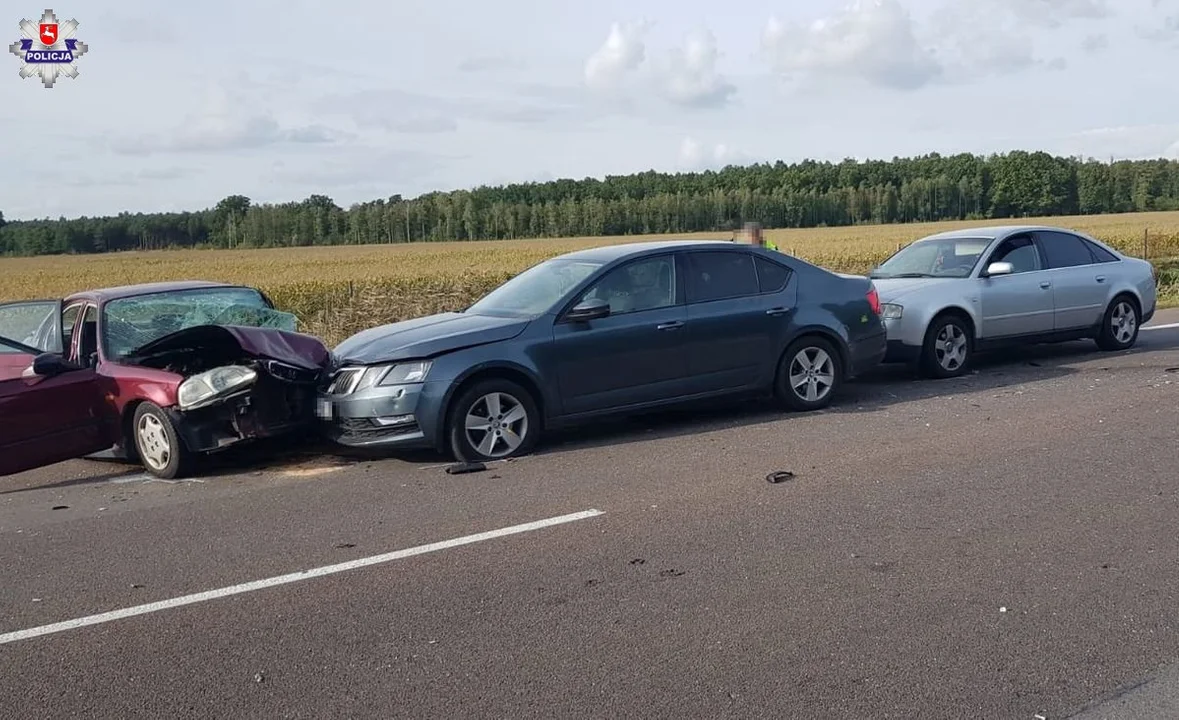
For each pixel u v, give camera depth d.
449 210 103.69
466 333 7.72
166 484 7.70
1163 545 5.29
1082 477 6.57
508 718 3.71
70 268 59.78
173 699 3.95
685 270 8.59
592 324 8.05
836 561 5.19
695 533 5.70
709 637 4.34
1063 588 4.77
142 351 8.16
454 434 7.59
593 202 98.31
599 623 4.52
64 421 7.82
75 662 4.34
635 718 3.67
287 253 77.19
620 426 8.91
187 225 106.12
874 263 31.06
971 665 4.02
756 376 8.81
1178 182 88.75
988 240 11.50
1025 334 11.37
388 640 4.43
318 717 3.76
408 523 6.14
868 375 11.34
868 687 3.86
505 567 5.27
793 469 7.04
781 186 99.50
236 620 4.72
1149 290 12.37
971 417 8.55
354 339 8.30
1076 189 89.31
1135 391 9.34
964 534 5.55
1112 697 3.75
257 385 7.84
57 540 6.20
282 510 6.62
